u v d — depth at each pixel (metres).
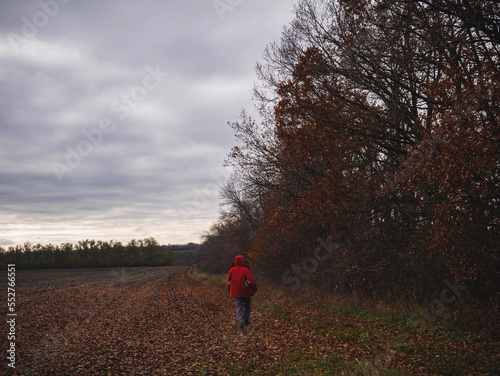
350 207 13.73
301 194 16.88
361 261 12.98
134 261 115.88
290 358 6.73
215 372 6.18
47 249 104.56
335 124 13.44
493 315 8.12
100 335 9.27
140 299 18.80
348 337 8.09
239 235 37.00
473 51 10.05
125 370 6.32
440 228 9.00
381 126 13.68
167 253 131.62
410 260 11.80
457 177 8.27
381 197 13.24
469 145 8.15
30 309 14.91
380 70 13.65
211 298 19.11
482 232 9.03
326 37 14.64
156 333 9.48
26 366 6.56
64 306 15.92
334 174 13.80
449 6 10.46
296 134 13.89
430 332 7.97
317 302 14.01
